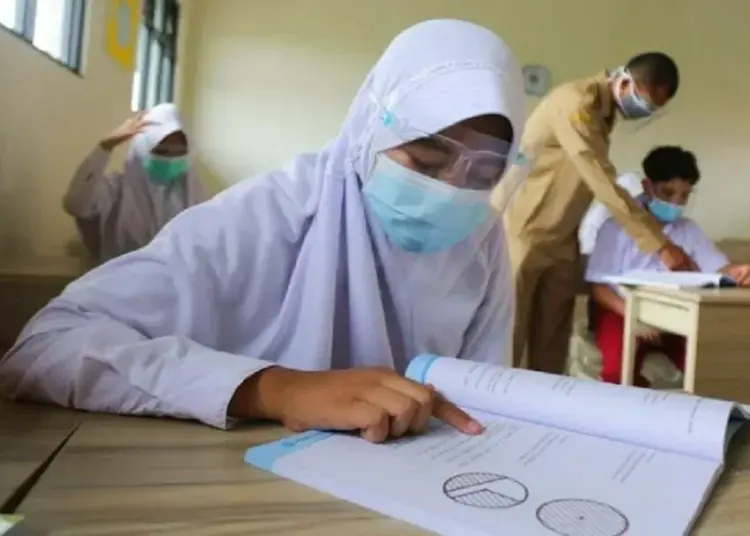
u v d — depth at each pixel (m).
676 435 0.60
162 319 0.81
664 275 2.25
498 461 0.57
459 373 0.74
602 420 0.63
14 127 2.07
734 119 5.11
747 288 2.04
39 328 0.74
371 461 0.55
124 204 2.85
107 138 2.73
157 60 4.49
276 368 0.69
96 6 2.99
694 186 2.90
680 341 2.49
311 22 4.98
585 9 5.00
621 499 0.49
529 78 4.98
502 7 4.96
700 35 5.06
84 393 0.70
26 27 2.23
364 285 0.94
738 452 0.63
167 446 0.59
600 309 2.71
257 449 0.58
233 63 4.97
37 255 2.32
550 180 2.59
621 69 2.54
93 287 0.79
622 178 3.10
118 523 0.43
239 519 0.45
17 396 0.73
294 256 0.94
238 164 5.01
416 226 0.93
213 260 0.87
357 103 0.97
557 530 0.44
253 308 0.91
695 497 0.50
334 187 0.94
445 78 0.89
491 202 0.96
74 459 0.55
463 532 0.44
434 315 1.00
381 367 0.72
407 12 5.00
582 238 3.07
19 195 2.14
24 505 0.45
